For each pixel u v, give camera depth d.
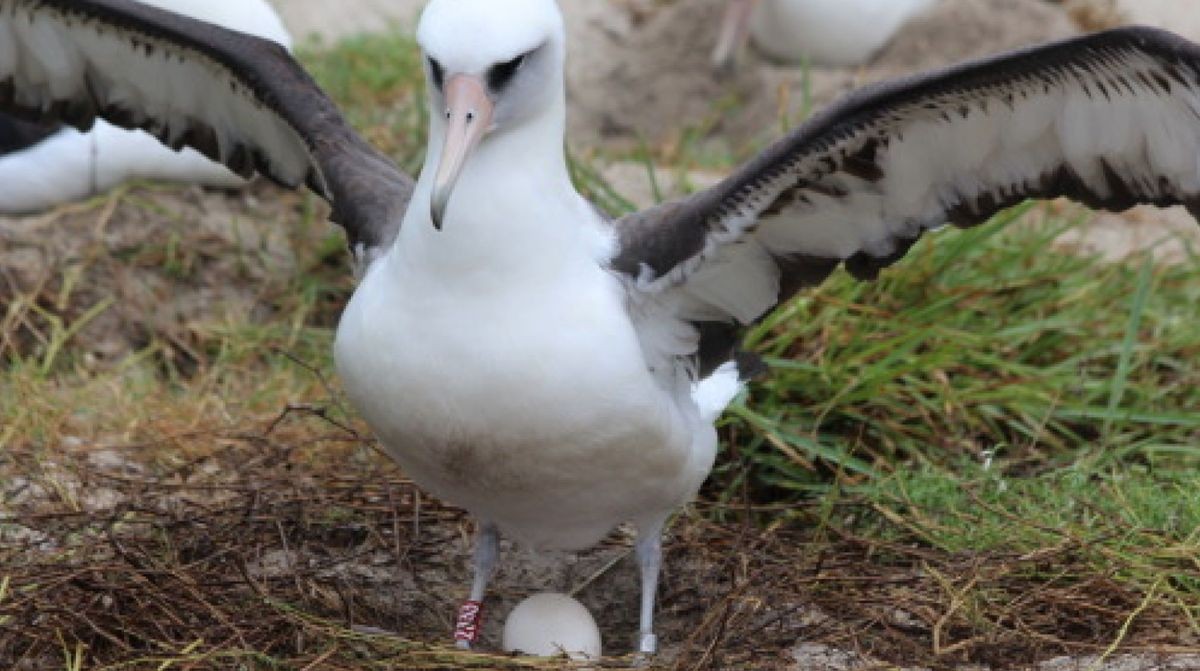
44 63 11.00
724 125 19.17
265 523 11.48
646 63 19.73
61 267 14.70
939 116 9.76
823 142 9.72
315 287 14.88
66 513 11.18
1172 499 11.72
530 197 9.41
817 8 19.22
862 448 12.81
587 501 10.02
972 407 13.06
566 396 9.45
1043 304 14.00
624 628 11.32
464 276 9.35
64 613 10.12
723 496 12.41
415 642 10.11
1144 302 13.38
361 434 12.75
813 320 13.25
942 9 19.45
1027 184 10.16
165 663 9.68
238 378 14.04
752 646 10.31
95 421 12.98
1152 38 9.20
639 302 9.95
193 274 14.97
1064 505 11.73
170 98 11.06
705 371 10.55
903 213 10.26
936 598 10.64
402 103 16.81
